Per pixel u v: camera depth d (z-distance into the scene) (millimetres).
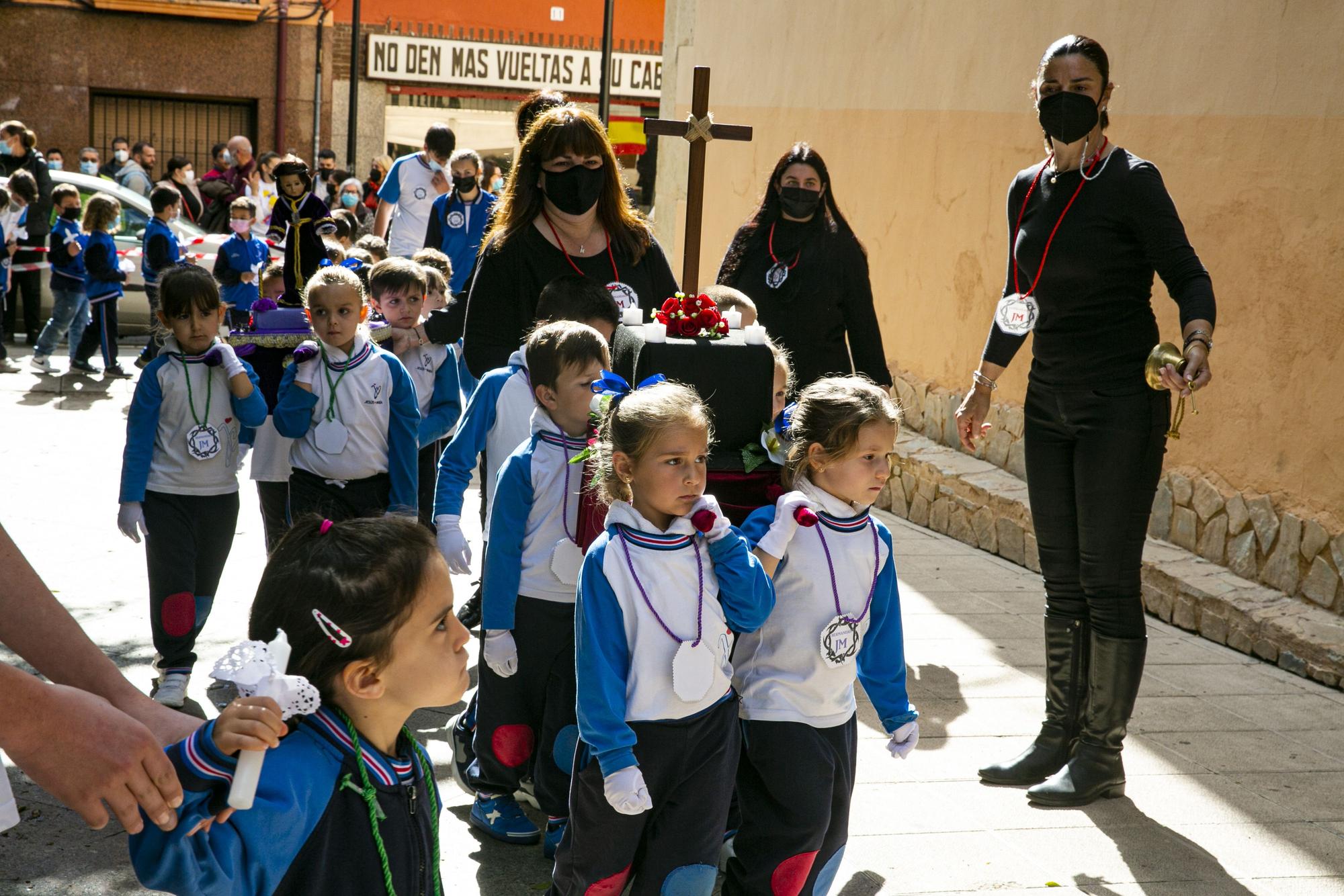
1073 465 4242
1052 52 4055
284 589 1811
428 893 1937
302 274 6879
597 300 3953
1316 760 4570
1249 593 5848
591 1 24078
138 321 13914
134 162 19766
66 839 3670
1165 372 3859
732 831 3592
